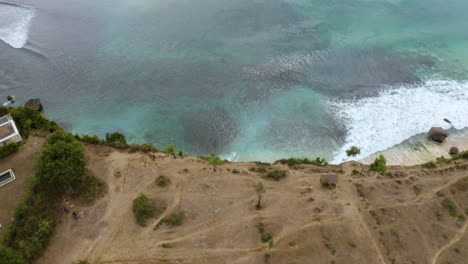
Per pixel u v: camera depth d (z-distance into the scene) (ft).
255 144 329.31
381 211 243.81
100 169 267.39
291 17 530.68
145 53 451.12
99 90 394.11
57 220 226.58
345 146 324.60
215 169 276.00
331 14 540.11
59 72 418.51
